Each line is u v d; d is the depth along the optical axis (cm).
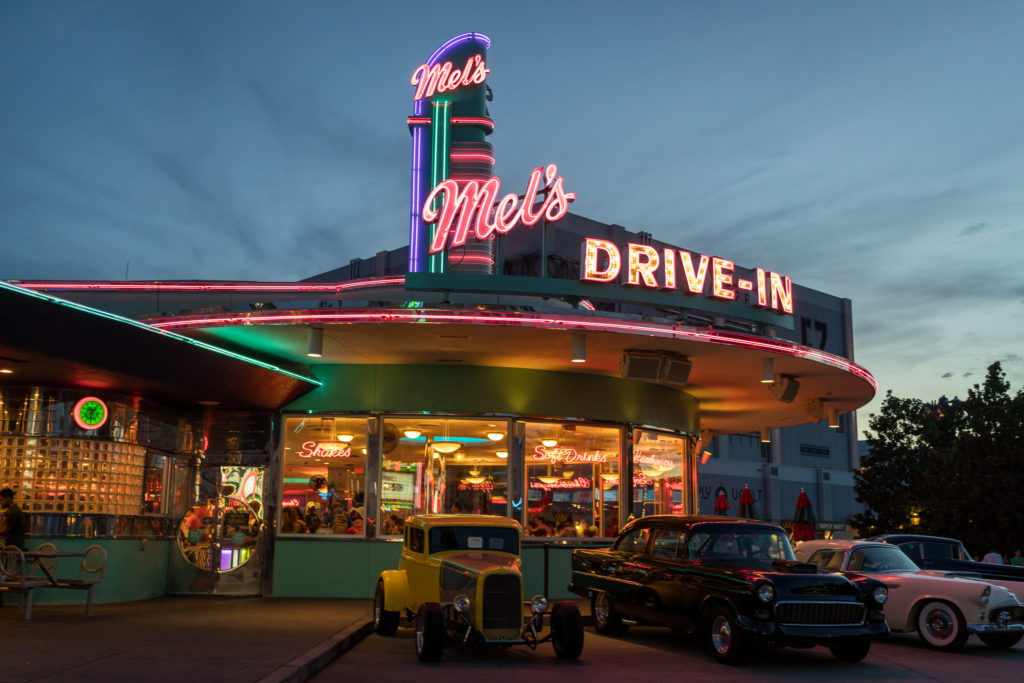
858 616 1120
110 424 1588
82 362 1332
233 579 1755
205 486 1784
